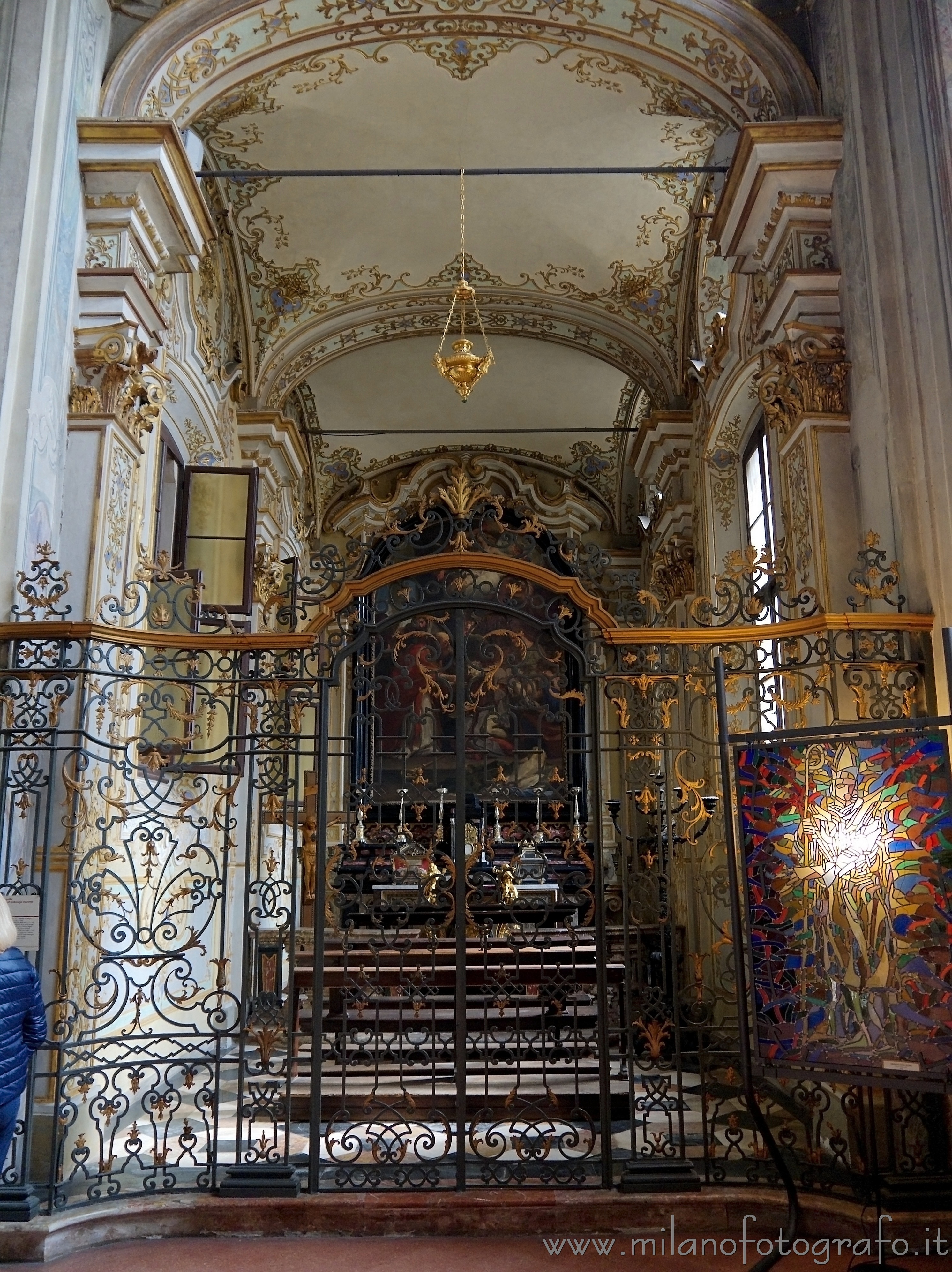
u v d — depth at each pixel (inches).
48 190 257.9
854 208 270.7
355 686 248.8
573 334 499.8
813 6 304.5
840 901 192.2
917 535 237.9
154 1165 223.3
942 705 225.5
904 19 259.9
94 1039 227.5
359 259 461.4
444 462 653.9
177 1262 197.8
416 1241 207.6
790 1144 229.9
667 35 315.6
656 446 471.8
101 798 250.5
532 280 474.0
